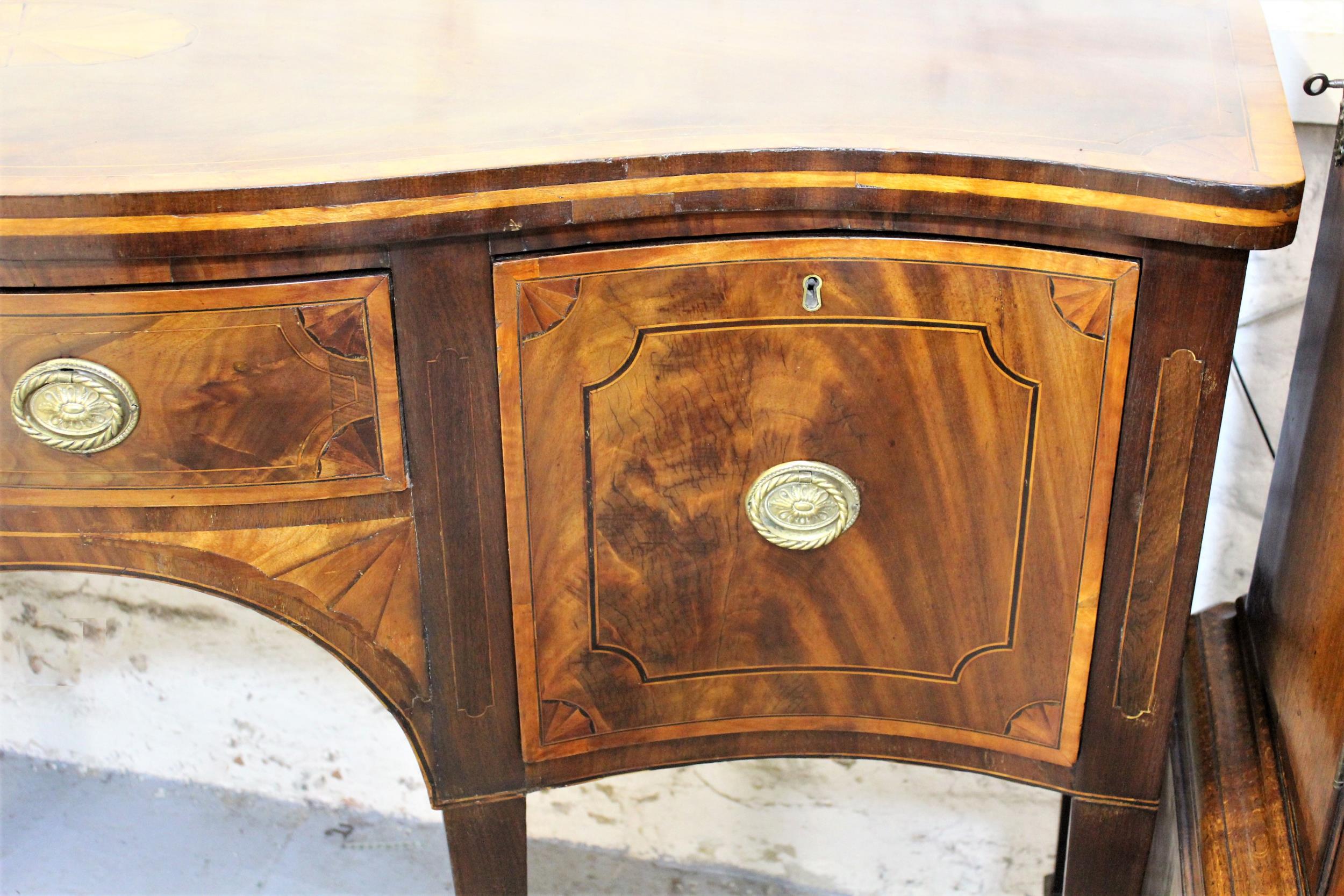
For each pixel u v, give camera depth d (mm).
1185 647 1011
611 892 1326
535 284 680
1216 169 627
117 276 647
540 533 750
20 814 1383
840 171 647
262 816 1403
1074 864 854
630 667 800
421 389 700
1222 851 834
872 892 1340
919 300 691
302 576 751
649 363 708
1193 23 843
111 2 899
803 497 743
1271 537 990
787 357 710
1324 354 861
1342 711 722
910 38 815
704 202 654
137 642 1379
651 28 840
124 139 668
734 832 1331
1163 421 698
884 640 793
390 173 625
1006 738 815
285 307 666
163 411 688
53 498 715
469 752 817
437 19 864
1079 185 634
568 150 646
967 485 739
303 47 810
